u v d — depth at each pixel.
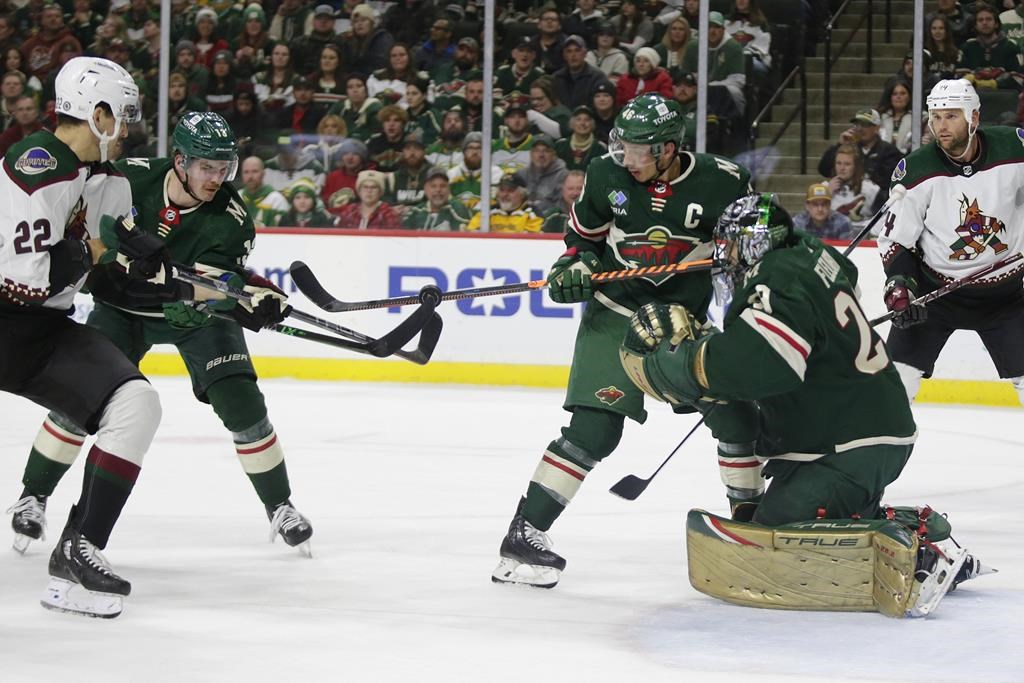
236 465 15.73
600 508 13.67
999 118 24.34
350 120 25.78
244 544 11.72
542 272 23.62
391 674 7.95
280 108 25.95
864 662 8.28
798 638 8.81
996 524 13.08
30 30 27.06
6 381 9.25
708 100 24.97
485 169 24.88
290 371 24.42
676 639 8.79
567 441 10.25
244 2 25.97
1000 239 13.36
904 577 8.99
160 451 16.64
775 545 9.32
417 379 24.14
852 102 25.08
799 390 9.32
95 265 9.63
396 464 16.19
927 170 13.30
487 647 8.55
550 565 10.12
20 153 8.80
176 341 11.23
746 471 10.61
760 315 8.88
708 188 10.32
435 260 23.91
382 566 10.92
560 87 25.14
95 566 9.12
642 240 10.45
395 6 25.61
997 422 20.86
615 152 10.27
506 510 13.47
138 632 8.82
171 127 26.28
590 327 10.46
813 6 25.19
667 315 9.45
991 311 13.59
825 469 9.44
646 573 10.77
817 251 9.23
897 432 9.45
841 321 9.16
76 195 8.97
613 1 25.23
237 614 9.32
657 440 18.45
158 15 26.66
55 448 11.04
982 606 9.69
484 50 24.59
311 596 9.89
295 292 24.28
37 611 9.34
